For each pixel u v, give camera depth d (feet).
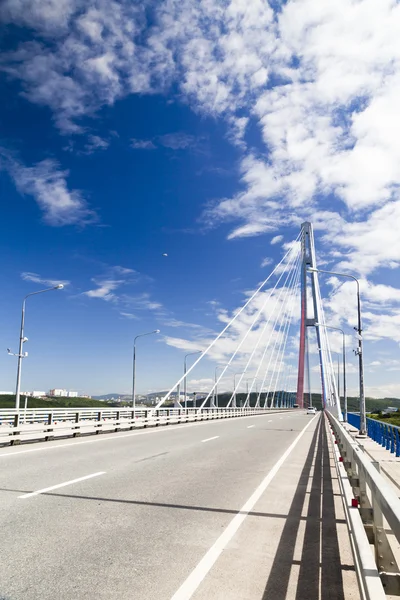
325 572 15.19
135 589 13.38
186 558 16.12
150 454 44.04
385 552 11.64
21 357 87.25
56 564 15.08
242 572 15.02
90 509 22.25
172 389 119.85
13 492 25.61
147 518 21.06
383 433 67.05
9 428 48.88
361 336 91.40
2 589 13.07
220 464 38.91
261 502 25.21
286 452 50.26
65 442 54.24
